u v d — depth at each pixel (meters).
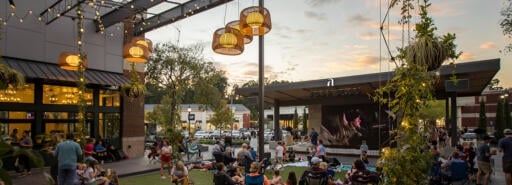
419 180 4.98
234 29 9.50
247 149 14.47
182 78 33.09
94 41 19.34
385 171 5.10
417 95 4.98
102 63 19.69
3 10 15.67
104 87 19.66
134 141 21.48
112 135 20.39
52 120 17.41
